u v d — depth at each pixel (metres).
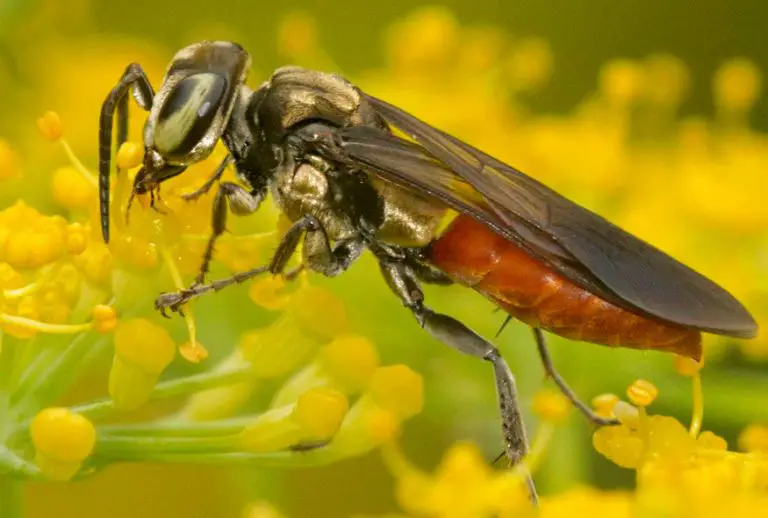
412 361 0.12
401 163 0.11
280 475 0.12
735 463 0.11
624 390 0.12
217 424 0.10
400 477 0.11
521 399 0.12
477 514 0.11
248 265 0.11
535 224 0.10
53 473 0.10
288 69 0.11
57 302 0.10
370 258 0.12
